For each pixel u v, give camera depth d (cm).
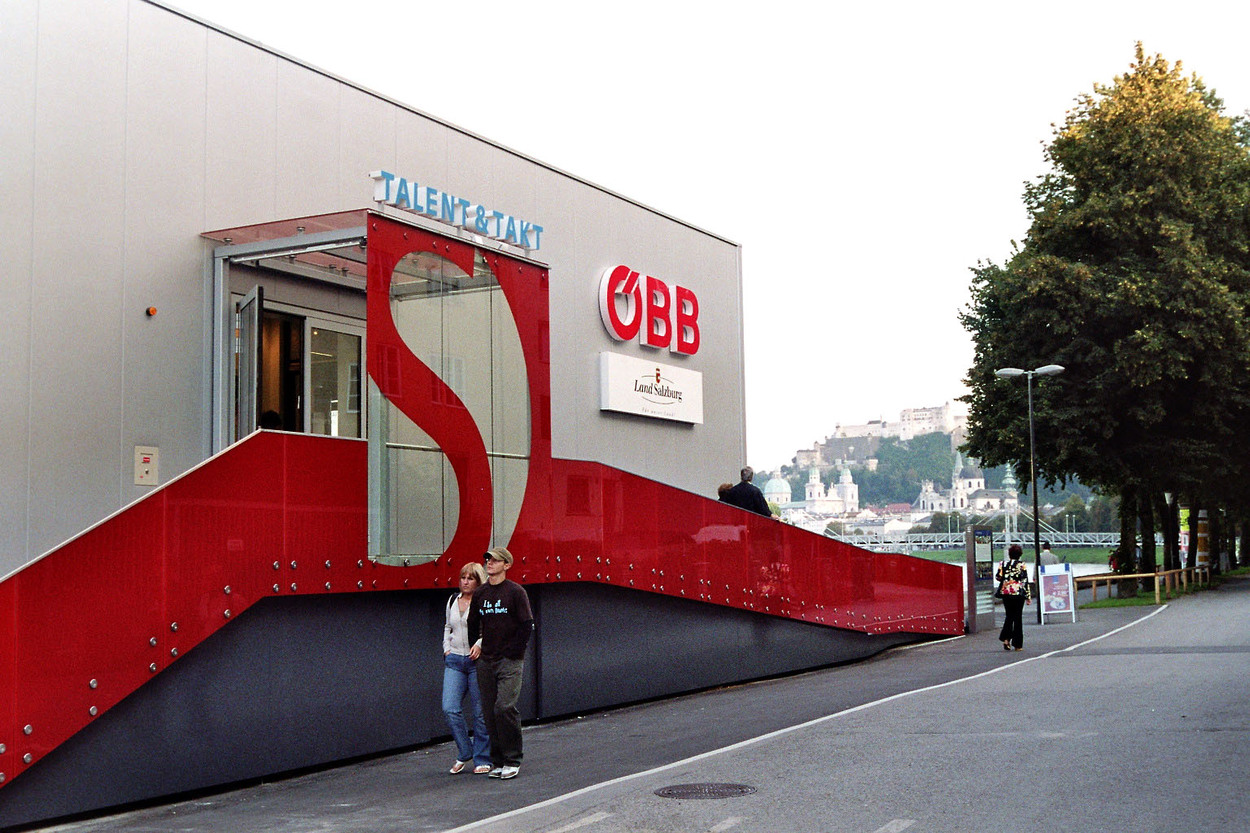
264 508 1136
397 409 1275
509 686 1081
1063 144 4234
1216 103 4691
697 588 1822
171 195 1370
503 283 1484
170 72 1380
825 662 2155
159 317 1343
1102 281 3984
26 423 1201
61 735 944
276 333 1484
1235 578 5791
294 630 1184
